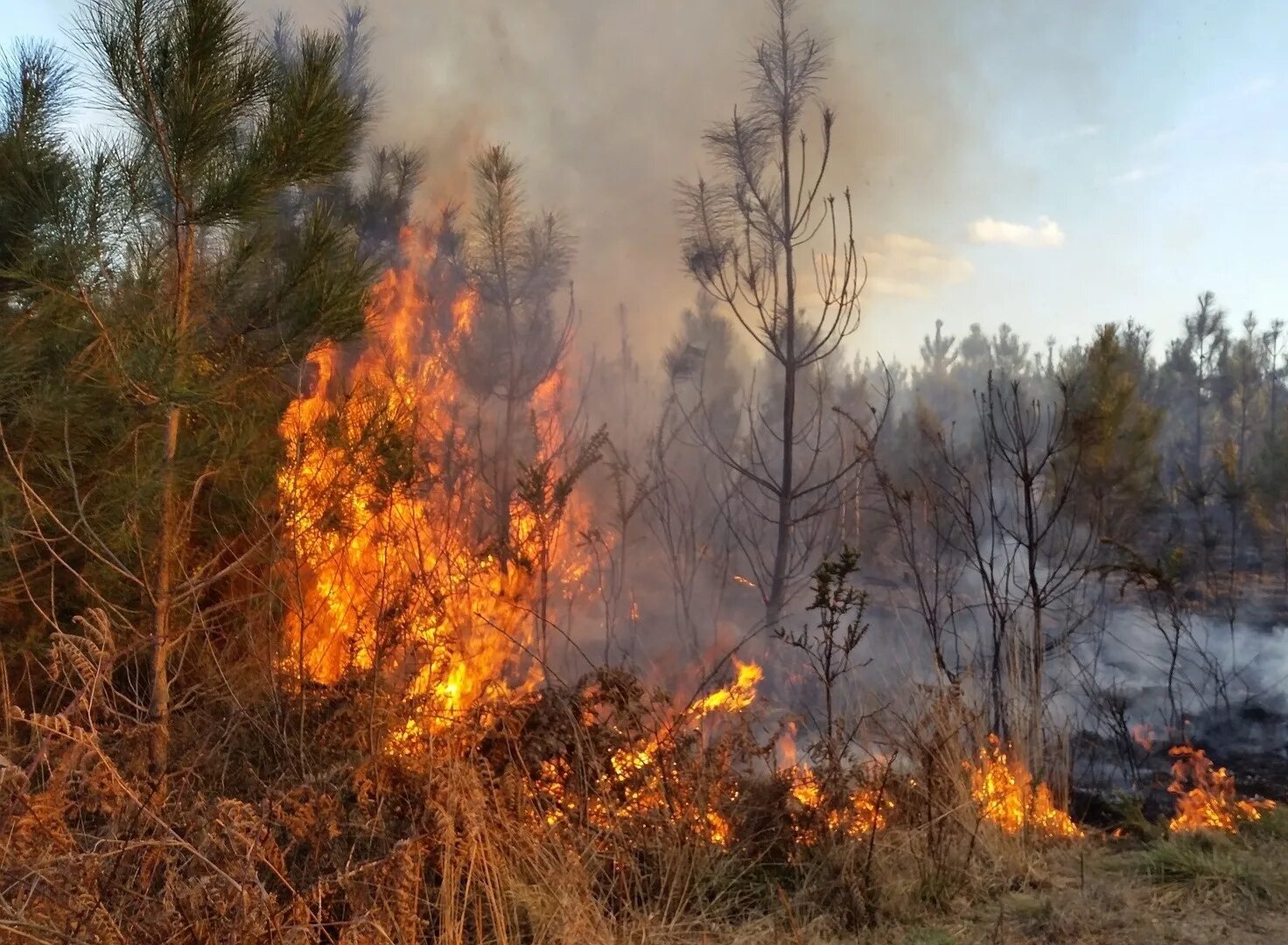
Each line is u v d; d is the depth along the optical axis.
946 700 4.25
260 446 3.79
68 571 3.92
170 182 3.37
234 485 3.94
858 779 4.03
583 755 3.79
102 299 3.45
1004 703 4.84
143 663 4.10
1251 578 11.68
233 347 3.67
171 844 2.43
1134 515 9.12
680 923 3.24
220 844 2.50
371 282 3.98
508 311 6.29
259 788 3.24
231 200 3.36
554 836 3.34
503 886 3.05
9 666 3.79
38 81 3.88
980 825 3.95
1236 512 11.11
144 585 3.48
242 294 3.74
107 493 3.53
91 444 3.70
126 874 2.55
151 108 3.29
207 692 3.75
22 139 3.51
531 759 3.76
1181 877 3.71
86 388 3.58
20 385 3.47
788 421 5.94
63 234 3.32
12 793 2.42
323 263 3.76
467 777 3.25
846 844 3.65
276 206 4.45
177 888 2.39
